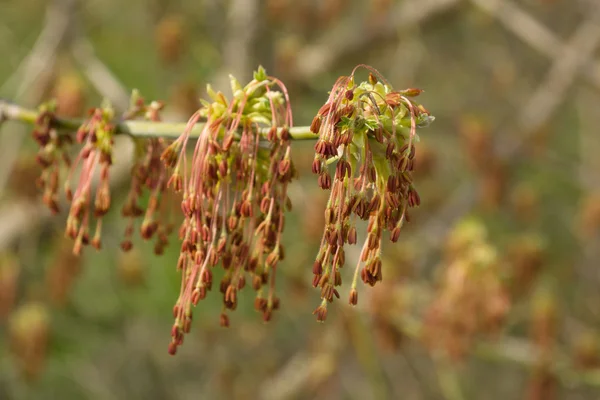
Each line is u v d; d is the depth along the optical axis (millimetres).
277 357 8484
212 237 2100
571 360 5988
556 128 9273
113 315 8242
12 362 6660
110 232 6883
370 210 1926
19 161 5934
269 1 6836
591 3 7406
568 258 9234
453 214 7285
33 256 6301
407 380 8406
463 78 9188
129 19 8312
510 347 5805
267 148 2150
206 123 2135
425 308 5656
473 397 9250
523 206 8094
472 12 7688
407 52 7445
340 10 7562
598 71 7074
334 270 1924
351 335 6406
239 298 7980
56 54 6164
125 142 5777
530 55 9008
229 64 6715
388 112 1941
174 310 2107
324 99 7730
